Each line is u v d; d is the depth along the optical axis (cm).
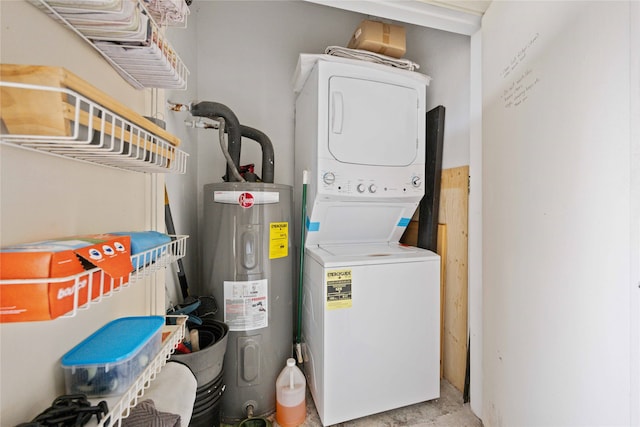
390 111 173
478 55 155
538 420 106
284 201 163
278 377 159
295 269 214
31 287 42
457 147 176
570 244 92
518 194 117
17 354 54
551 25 99
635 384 72
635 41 72
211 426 125
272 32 220
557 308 97
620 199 76
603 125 80
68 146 51
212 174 207
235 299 150
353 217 182
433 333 166
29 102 42
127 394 60
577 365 89
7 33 51
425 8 143
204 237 160
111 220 84
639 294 71
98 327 78
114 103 54
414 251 175
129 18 62
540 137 105
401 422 155
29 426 49
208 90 206
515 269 119
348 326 149
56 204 62
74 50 67
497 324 132
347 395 150
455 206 176
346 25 237
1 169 50
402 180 175
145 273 72
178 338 92
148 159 70
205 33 205
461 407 166
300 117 202
